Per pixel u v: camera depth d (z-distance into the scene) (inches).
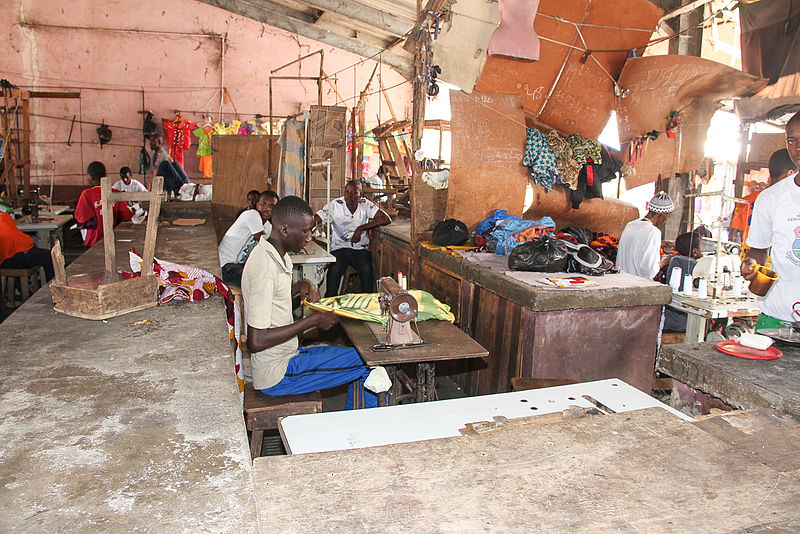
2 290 236.7
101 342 97.0
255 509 47.1
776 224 107.0
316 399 121.3
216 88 557.3
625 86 223.5
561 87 226.4
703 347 89.5
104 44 525.0
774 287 109.0
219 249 233.9
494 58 215.0
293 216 114.7
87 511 47.9
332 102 586.2
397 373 145.9
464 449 55.7
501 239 189.3
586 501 47.3
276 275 116.1
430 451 55.3
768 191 109.3
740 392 75.4
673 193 253.8
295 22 523.2
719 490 49.2
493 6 192.7
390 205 339.9
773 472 52.3
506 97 218.4
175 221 300.2
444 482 49.9
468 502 46.9
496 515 45.3
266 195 240.5
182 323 109.4
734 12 237.8
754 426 63.2
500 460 53.7
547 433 59.2
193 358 89.2
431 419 68.2
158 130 547.2
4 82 322.0
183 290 126.1
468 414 70.1
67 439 61.6
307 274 215.6
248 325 114.3
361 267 261.6
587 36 215.3
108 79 530.6
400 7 365.7
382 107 594.9
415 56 217.3
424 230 224.8
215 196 351.6
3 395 73.8
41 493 50.8
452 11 203.6
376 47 535.5
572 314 143.4
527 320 143.6
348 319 140.9
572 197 238.7
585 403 74.2
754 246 113.5
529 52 189.2
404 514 45.3
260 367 122.0
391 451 55.2
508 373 154.6
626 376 152.4
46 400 72.3
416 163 221.0
